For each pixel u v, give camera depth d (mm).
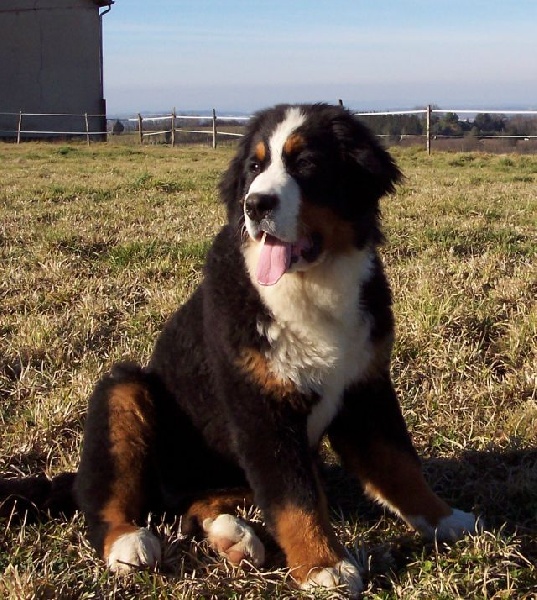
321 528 1696
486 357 2520
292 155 1833
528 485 1911
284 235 1766
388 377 1880
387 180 1895
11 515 1844
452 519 1798
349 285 1812
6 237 3941
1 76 12977
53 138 13273
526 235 3783
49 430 2178
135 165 8172
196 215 4578
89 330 2723
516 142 9961
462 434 2139
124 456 1813
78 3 13328
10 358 2566
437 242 3584
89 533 1779
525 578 1664
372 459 1854
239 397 1763
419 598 1611
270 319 1765
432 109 9977
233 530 1719
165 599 1636
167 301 2910
